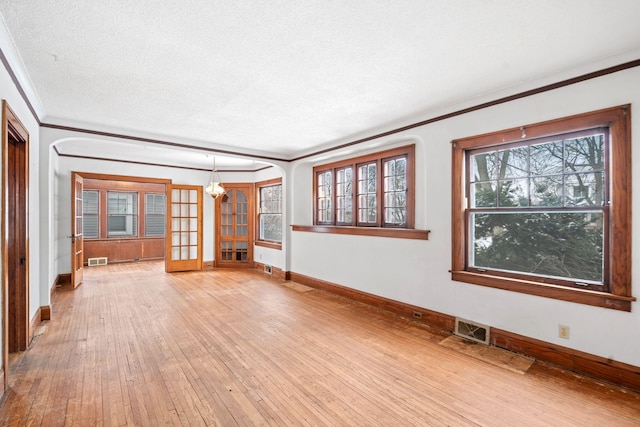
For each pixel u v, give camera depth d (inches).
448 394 88.7
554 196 106.3
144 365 104.5
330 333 132.7
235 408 82.0
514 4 67.3
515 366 103.7
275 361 107.9
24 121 110.6
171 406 82.6
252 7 68.5
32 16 71.8
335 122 153.2
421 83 108.4
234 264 289.0
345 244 189.0
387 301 161.5
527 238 113.3
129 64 95.2
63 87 111.9
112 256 315.0
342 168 205.8
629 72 88.3
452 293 132.3
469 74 101.4
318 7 68.4
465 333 126.9
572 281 101.5
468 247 129.1
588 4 67.2
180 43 83.4
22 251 115.6
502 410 81.4
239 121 151.9
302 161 223.1
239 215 294.7
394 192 169.0
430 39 81.4
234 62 93.7
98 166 241.9
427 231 140.6
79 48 86.0
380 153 175.0
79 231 222.5
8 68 89.4
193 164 278.7
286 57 90.8
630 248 88.8
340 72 100.1
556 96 101.8
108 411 80.2
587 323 96.6
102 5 67.9
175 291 203.0
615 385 91.5
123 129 165.0
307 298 187.0
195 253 283.0
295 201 233.3
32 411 79.7
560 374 98.3
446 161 133.3
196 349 117.0
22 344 115.0
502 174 119.6
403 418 78.5
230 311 162.2
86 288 209.9
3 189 86.2
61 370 100.7
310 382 94.7
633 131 87.8
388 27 76.1
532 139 109.7
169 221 269.4
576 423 76.3
